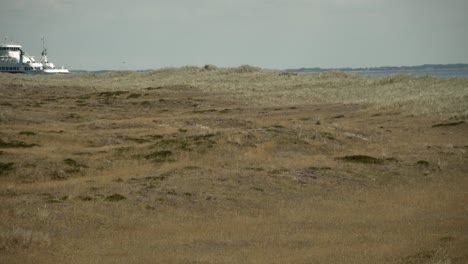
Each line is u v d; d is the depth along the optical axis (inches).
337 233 1053.8
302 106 3937.0
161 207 1221.1
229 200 1316.4
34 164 1718.8
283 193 1416.1
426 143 2272.4
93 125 2751.0
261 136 2130.9
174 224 1104.2
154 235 1013.2
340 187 1509.6
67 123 2938.0
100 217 1111.6
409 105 3486.7
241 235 1026.7
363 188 1521.9
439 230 1063.0
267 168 1665.8
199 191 1363.2
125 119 3208.7
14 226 969.5
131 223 1091.9
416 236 1005.8
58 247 894.4
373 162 1814.7
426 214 1242.0
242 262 823.7
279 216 1211.9
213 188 1403.8
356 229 1090.1
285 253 885.2
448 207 1311.5
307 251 898.7
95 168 1763.0
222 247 930.7
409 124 2891.2
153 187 1389.0
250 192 1393.9
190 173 1568.7
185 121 3016.7
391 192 1486.2
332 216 1218.0
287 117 3329.2
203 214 1200.8
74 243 928.3
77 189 1390.3
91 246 917.2
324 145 2112.5
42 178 1632.6
